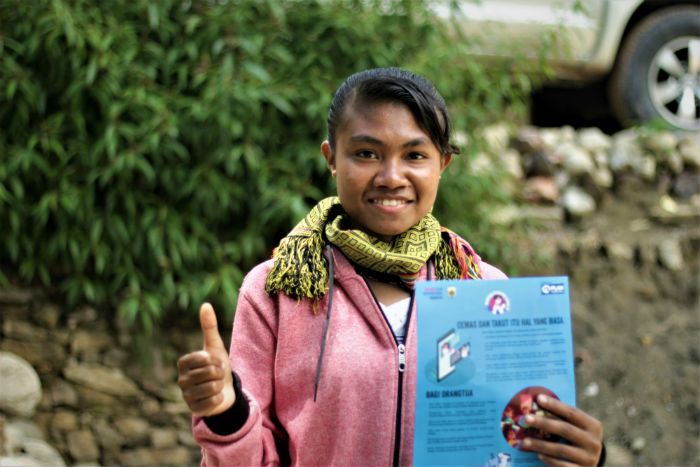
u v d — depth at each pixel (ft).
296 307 3.93
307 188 10.52
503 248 11.95
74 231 10.36
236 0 10.53
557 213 12.83
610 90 14.55
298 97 10.50
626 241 12.80
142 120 10.15
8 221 10.36
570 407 3.58
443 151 4.03
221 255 10.64
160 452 10.68
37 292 10.65
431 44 11.12
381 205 3.86
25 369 10.15
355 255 3.93
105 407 10.62
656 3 14.30
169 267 10.62
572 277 12.52
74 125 10.37
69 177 10.30
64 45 10.00
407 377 3.84
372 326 3.92
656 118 13.52
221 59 10.50
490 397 3.57
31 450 9.66
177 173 10.40
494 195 11.53
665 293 12.65
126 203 10.25
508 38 12.99
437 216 11.29
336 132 3.98
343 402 3.75
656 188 13.32
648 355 12.07
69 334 10.64
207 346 3.41
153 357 10.81
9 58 9.94
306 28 10.83
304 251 3.99
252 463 3.57
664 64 14.28
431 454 3.51
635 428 11.38
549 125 16.99
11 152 10.14
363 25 10.61
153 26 10.33
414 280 4.06
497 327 3.60
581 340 12.12
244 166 10.71
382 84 3.82
